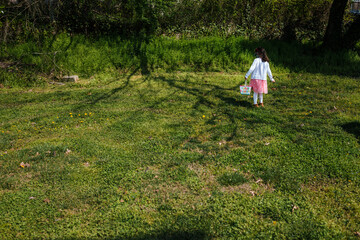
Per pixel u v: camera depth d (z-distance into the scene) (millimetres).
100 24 12070
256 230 3049
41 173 4246
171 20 12945
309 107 7176
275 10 13836
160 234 3023
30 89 9484
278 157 4566
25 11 11547
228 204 3473
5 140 5430
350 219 3168
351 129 5578
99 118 6633
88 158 4723
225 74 10984
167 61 11609
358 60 11898
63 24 11922
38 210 3443
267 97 8242
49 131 5906
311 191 3699
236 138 5410
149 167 4457
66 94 8773
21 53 10578
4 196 3730
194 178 4074
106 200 3627
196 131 5805
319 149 4762
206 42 12188
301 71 11148
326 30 12898
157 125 6145
